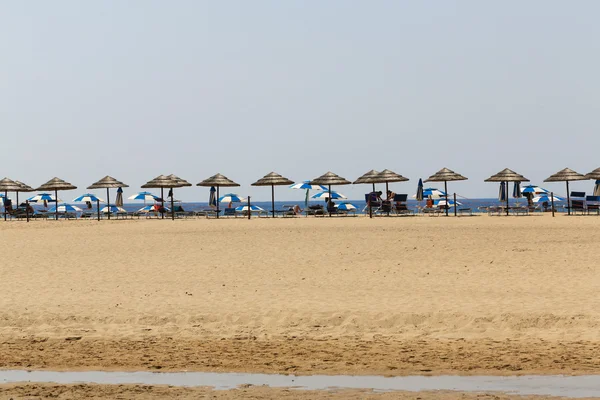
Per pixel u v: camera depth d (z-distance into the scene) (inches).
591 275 988.6
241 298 892.6
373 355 629.9
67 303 876.6
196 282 1010.7
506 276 999.6
